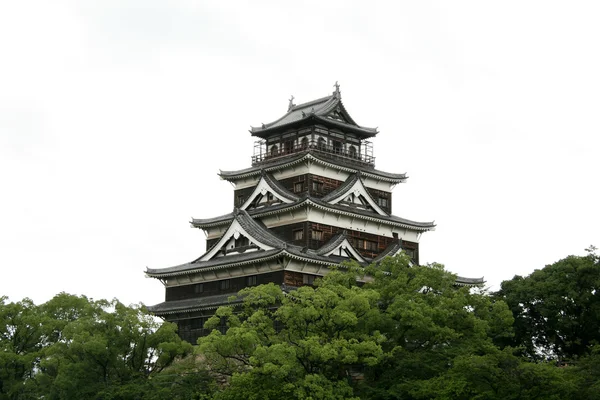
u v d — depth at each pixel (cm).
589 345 8569
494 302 8462
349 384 7288
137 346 7894
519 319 8794
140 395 7406
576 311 8619
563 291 8600
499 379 6556
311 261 9406
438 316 7412
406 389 6862
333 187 10750
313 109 10875
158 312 9975
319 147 10894
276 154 11238
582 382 6662
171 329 8019
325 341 7112
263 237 9706
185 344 8006
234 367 7581
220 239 10100
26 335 8500
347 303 7175
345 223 10412
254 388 6881
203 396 7244
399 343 7456
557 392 6431
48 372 8131
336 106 11169
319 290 7256
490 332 8000
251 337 6994
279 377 6738
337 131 11194
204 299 9900
